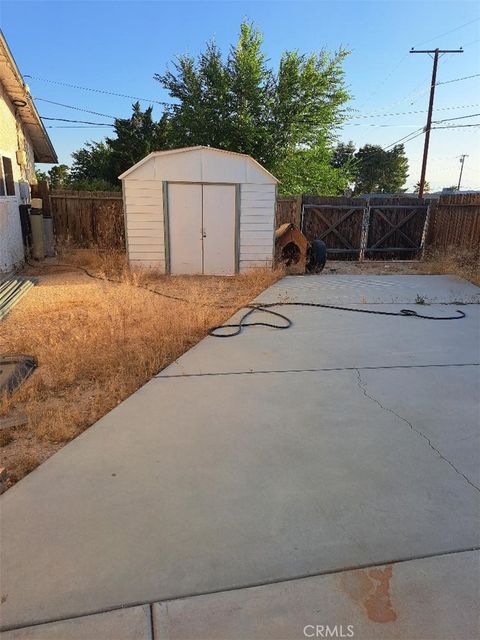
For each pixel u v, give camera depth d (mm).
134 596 1655
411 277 9461
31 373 3834
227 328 5355
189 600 1645
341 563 1828
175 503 2184
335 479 2410
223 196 9211
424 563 1836
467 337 5152
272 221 9500
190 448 2691
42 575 1738
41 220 10578
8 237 8297
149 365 4012
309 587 1711
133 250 9289
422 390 3633
